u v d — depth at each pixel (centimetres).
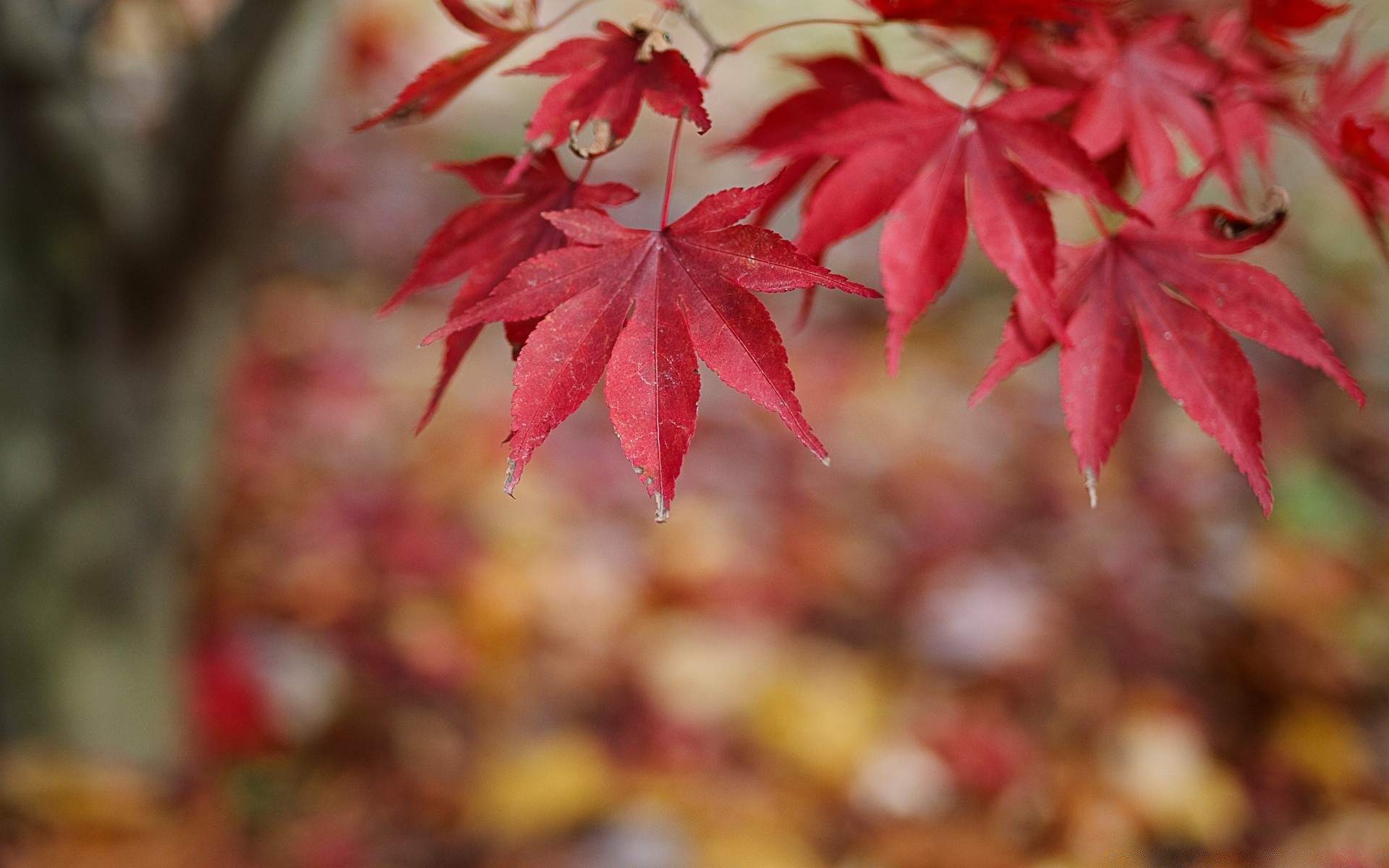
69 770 94
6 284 81
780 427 164
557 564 133
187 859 96
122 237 81
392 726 114
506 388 160
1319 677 128
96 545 91
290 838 102
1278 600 137
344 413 150
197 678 112
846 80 50
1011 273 48
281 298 167
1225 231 49
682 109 47
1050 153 48
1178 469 159
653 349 45
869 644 130
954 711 121
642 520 144
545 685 120
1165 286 49
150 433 91
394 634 122
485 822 104
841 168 49
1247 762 120
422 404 155
